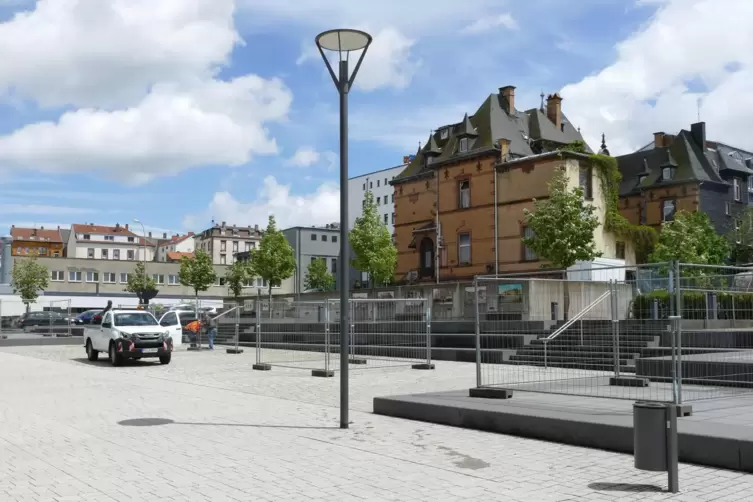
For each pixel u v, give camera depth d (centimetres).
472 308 2544
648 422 646
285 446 886
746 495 626
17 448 888
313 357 2503
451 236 5069
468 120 5031
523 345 1561
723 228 5622
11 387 1616
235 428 1028
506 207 4672
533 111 5366
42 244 13238
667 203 5641
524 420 937
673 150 5781
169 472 748
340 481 701
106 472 751
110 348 2308
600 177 4591
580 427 871
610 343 1531
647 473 718
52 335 4141
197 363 2348
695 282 1161
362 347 2252
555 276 1892
